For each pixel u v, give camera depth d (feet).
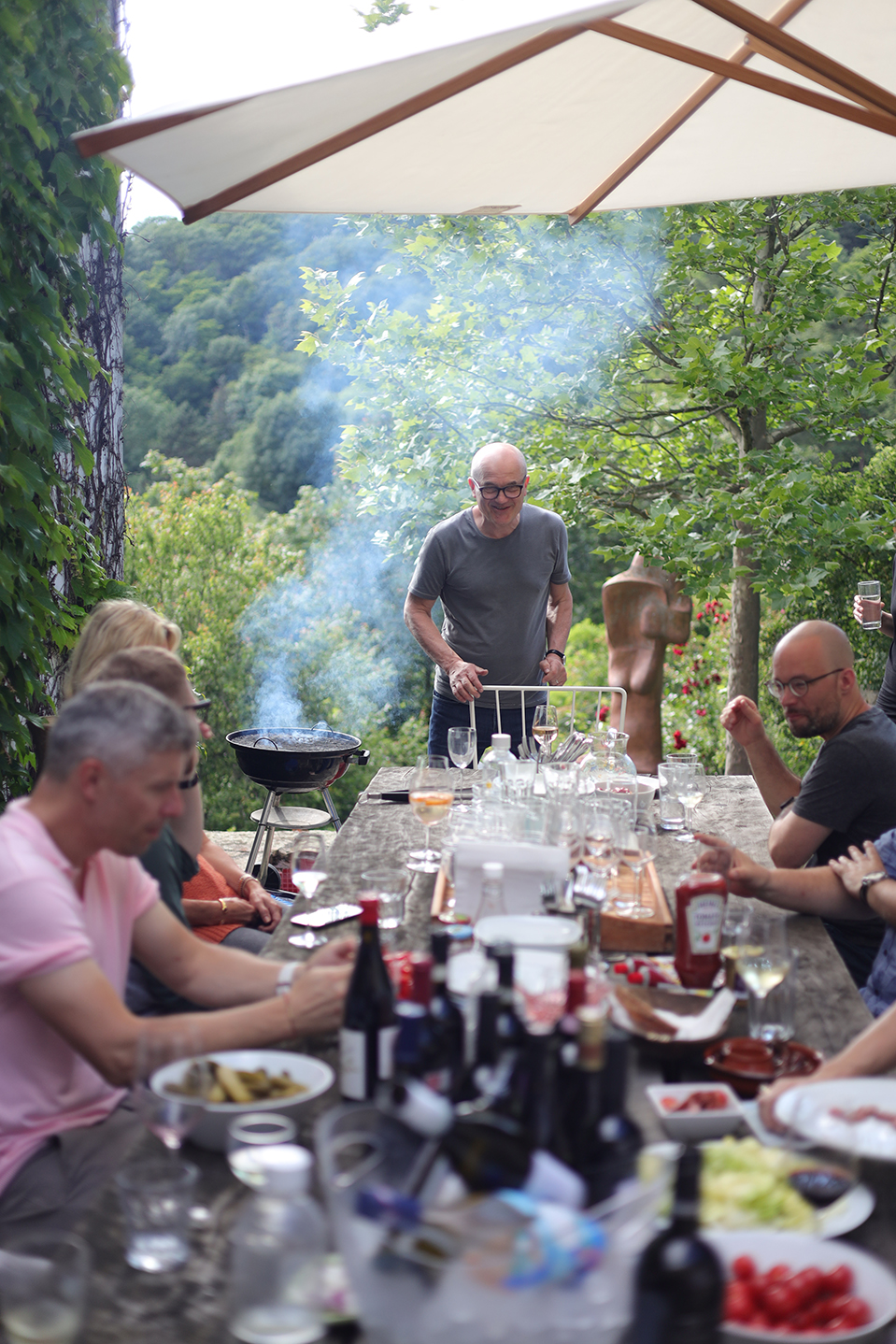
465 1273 3.19
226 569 37.35
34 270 11.23
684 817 10.30
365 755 14.67
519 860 7.26
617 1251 3.32
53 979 5.25
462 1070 4.33
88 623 8.82
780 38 7.25
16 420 10.67
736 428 23.22
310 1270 3.67
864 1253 3.96
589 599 48.83
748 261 20.95
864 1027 6.18
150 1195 4.10
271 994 6.37
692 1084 5.26
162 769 5.50
